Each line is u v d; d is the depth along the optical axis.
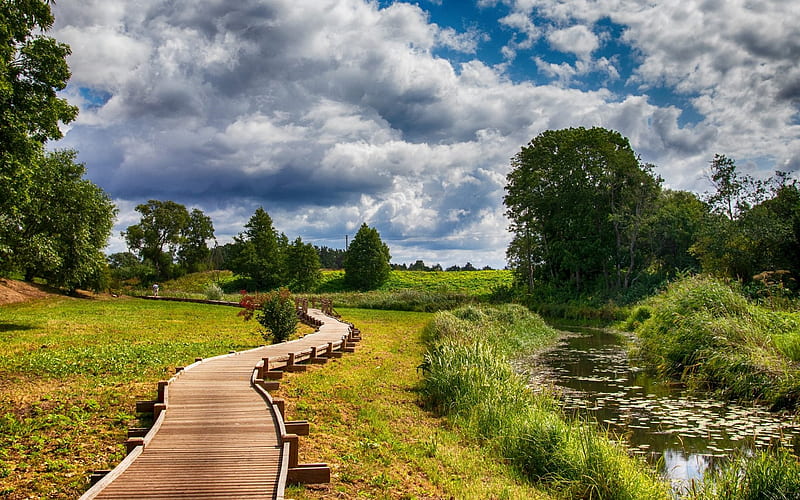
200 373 12.35
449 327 22.27
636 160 47.66
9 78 16.86
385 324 32.59
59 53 18.27
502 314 30.69
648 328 22.50
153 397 10.55
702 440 9.95
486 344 16.59
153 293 56.22
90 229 36.00
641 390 14.47
